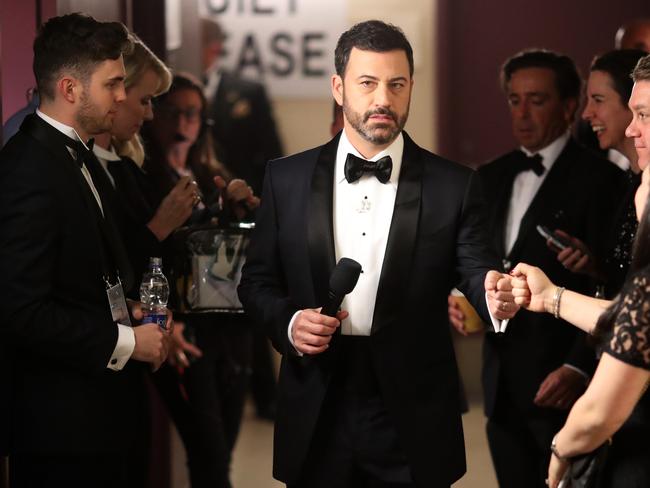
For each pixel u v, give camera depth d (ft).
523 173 18.56
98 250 13.34
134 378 14.05
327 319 12.46
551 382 17.04
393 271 13.23
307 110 35.86
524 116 18.40
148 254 15.96
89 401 13.24
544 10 36.58
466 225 13.51
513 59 18.92
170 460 22.63
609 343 10.20
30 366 13.17
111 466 13.76
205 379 19.47
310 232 13.46
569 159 18.03
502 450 18.08
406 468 13.19
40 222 12.70
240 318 18.72
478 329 18.89
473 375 33.50
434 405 13.24
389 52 13.14
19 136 13.17
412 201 13.43
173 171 21.65
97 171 14.58
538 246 17.67
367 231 13.51
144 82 16.17
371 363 13.24
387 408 13.07
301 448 13.26
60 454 13.11
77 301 13.25
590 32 36.60
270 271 14.05
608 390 10.19
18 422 13.10
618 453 11.01
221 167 23.15
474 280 13.15
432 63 36.63
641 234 10.24
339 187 13.70
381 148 13.57
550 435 17.53
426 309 13.38
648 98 12.12
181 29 28.09
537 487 17.92
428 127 36.88
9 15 16.96
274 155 35.29
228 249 16.53
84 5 17.76
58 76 13.34
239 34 35.70
